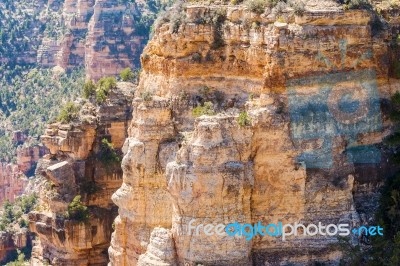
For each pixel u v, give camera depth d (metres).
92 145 92.88
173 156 68.75
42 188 96.12
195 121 63.47
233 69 67.75
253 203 64.19
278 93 64.06
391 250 63.75
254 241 64.25
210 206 62.75
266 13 65.38
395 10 67.25
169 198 69.44
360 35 64.69
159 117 69.50
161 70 71.44
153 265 63.59
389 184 66.38
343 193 64.69
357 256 63.47
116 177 92.19
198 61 69.06
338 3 65.00
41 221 92.56
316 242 64.25
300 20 63.84
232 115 63.97
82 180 91.81
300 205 64.31
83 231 90.00
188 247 63.16
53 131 94.06
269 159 64.06
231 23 68.06
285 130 63.94
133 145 69.75
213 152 62.44
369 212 65.19
